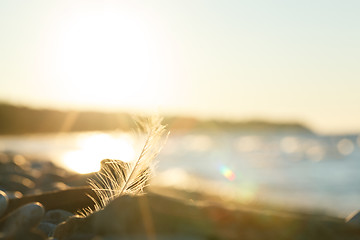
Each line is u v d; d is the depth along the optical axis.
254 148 95.12
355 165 49.59
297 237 1.76
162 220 1.81
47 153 31.75
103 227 1.82
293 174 40.28
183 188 22.20
